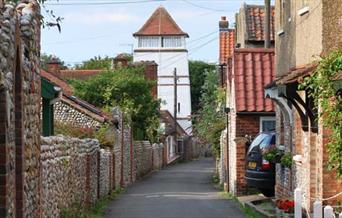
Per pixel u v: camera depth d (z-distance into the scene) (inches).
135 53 4124.0
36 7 558.9
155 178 2031.3
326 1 729.0
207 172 2342.5
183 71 4097.0
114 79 2036.2
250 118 1259.2
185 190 1441.9
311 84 565.3
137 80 2066.9
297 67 834.2
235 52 1301.7
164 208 1011.9
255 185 1068.5
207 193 1341.0
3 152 421.1
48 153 658.2
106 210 1008.2
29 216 528.4
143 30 4128.9
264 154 1000.9
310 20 786.2
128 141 1781.5
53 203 679.1
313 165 767.1
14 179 464.1
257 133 1257.4
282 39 966.4
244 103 1256.8
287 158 896.9
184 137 3688.5
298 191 600.1
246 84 1273.4
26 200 512.7
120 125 1600.6
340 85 532.1
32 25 534.6
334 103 557.3
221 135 1641.2
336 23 728.3
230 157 1355.8
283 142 994.7
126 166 1718.8
